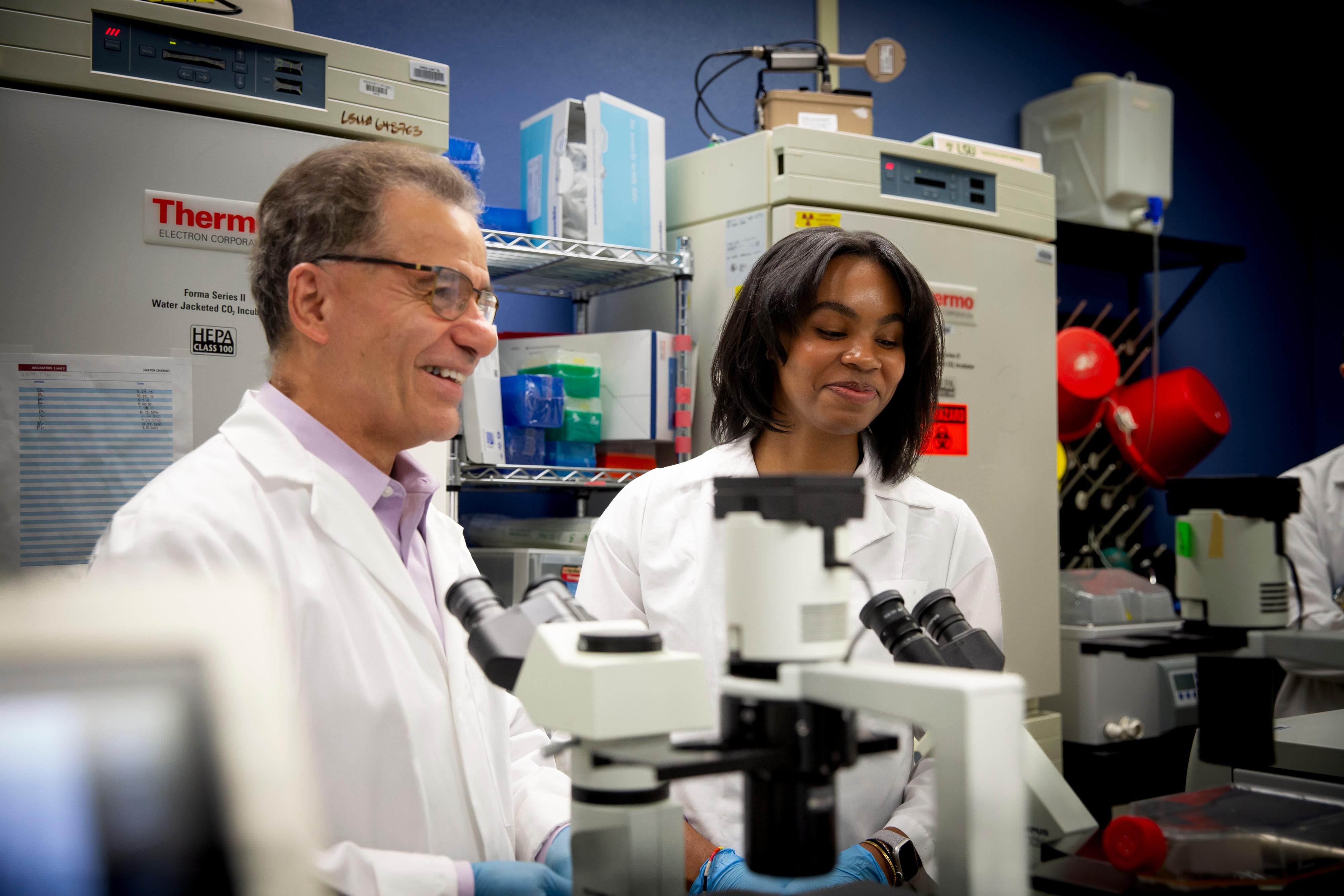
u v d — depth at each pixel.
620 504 1.54
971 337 2.32
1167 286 3.86
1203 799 1.00
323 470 1.08
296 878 0.28
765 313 1.37
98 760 0.27
